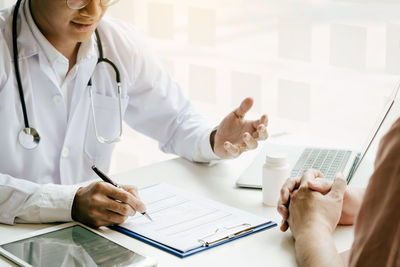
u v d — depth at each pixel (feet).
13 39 4.38
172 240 3.36
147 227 3.56
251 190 4.22
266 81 6.33
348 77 5.75
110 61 4.79
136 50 5.08
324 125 6.03
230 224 3.58
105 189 3.65
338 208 3.40
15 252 3.21
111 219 3.55
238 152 4.35
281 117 6.32
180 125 5.19
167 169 4.65
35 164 4.64
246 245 3.35
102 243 3.34
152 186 4.21
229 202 4.00
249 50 6.37
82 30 4.25
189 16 6.77
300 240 3.14
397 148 2.10
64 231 3.53
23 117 4.48
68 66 4.61
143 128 5.44
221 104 6.77
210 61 6.73
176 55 7.00
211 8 6.56
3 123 4.40
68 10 4.10
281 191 3.64
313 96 6.03
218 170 4.62
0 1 6.57
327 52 5.82
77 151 4.88
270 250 3.29
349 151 4.79
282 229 3.50
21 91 4.38
